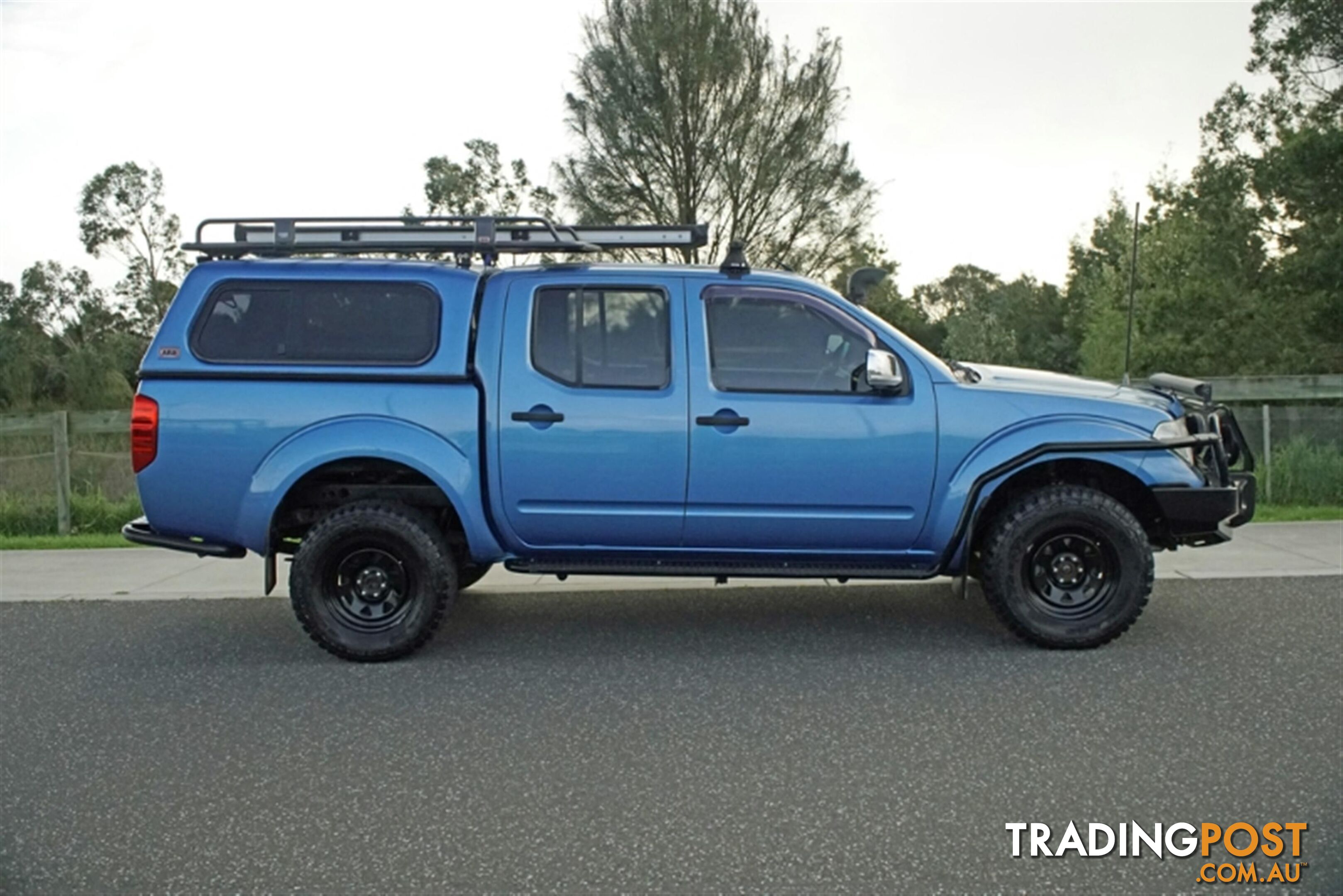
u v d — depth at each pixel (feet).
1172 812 13.10
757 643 20.83
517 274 20.22
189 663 20.22
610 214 82.74
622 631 21.86
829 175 82.64
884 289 129.39
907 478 19.63
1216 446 20.26
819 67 82.53
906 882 11.59
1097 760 14.73
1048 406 19.77
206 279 20.08
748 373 19.81
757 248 83.97
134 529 20.27
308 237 20.86
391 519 19.75
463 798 13.92
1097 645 19.74
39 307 129.70
